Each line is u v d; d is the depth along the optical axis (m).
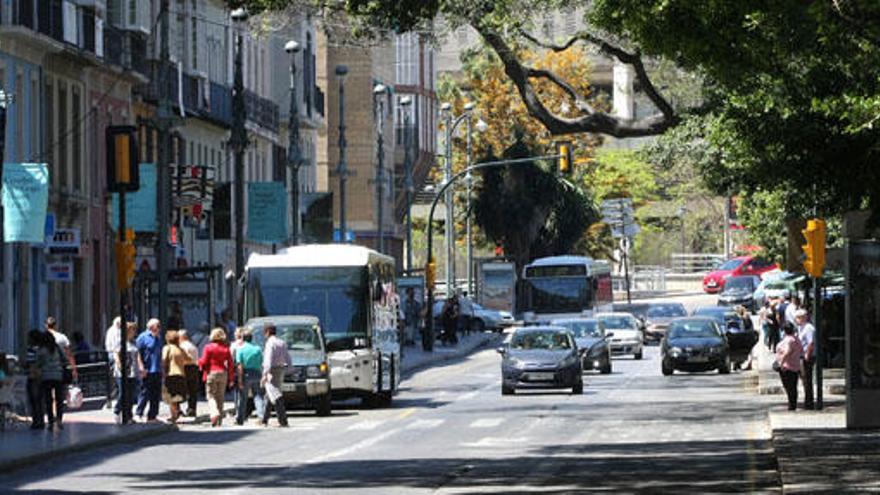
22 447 58.94
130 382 74.81
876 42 42.50
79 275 110.44
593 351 116.94
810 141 60.53
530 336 96.69
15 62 98.44
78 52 104.75
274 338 74.38
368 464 54.03
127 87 118.69
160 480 49.59
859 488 40.59
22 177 80.81
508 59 82.50
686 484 45.97
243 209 114.25
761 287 184.12
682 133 83.12
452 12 77.88
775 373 104.00
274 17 87.56
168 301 90.44
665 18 45.09
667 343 114.19
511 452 58.12
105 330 115.50
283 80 167.88
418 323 162.50
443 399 92.50
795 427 63.84
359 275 84.12
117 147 70.81
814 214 94.50
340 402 91.69
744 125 62.38
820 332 73.75
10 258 95.50
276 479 49.19
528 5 79.12
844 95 51.41
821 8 41.25
